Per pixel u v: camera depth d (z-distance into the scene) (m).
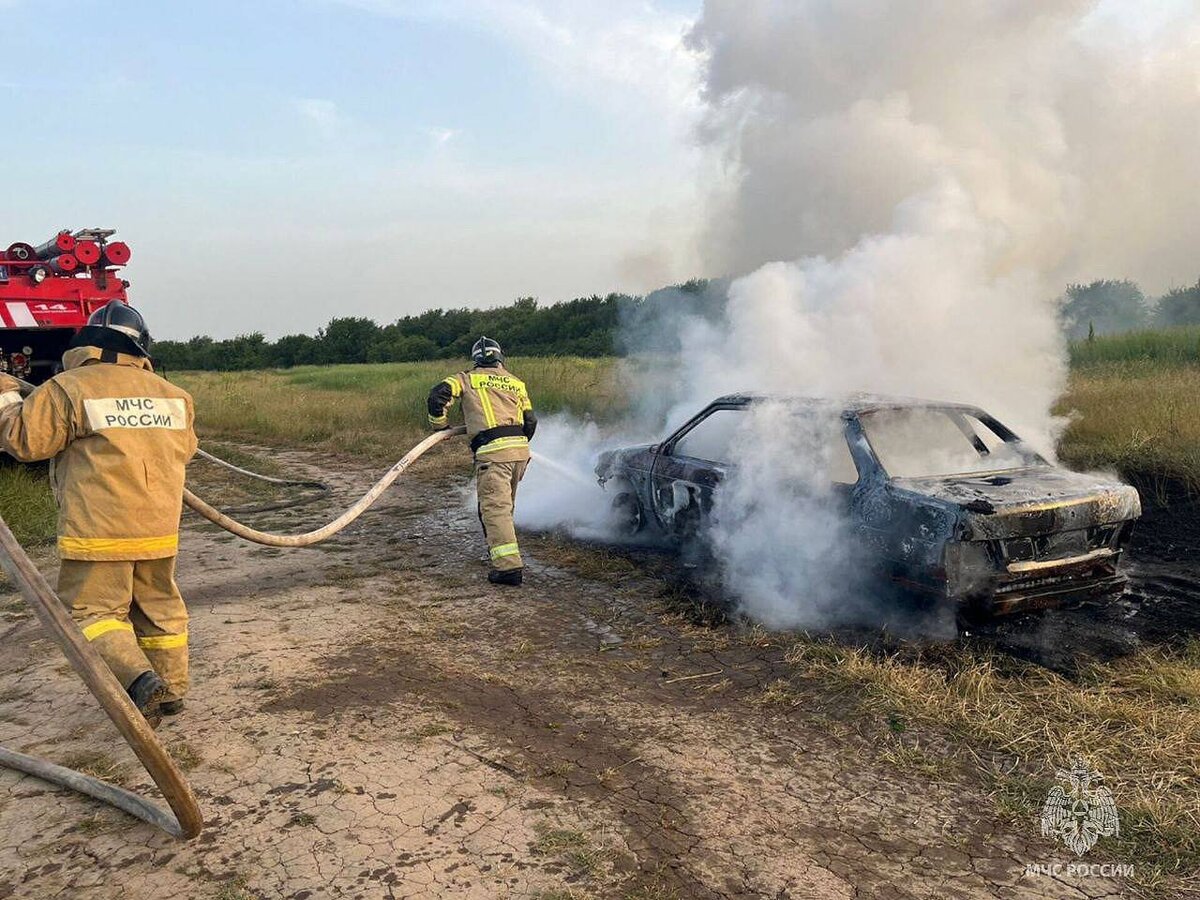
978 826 2.72
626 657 4.18
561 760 3.15
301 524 7.41
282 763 3.12
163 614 3.46
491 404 5.55
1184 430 7.59
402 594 5.28
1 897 2.40
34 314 7.96
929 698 3.53
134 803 2.78
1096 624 4.41
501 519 5.45
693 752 3.21
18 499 7.19
